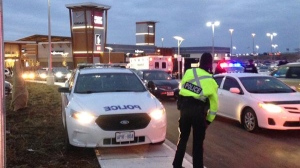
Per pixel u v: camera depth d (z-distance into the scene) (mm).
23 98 12500
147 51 70750
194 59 32062
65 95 8633
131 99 7379
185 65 32031
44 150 7223
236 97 10086
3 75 3502
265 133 9344
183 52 68562
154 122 6969
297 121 8773
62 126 9555
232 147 7859
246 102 9609
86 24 59844
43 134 8617
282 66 13891
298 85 12969
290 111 8805
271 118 8875
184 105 5738
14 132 8781
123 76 8688
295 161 6785
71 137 6906
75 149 7152
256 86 10164
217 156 7125
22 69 12586
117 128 6758
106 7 61344
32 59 71688
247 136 9000
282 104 8891
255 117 9234
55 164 6293
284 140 8547
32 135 8500
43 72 42438
